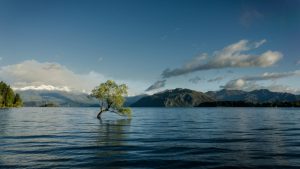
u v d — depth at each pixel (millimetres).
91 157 35094
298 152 38719
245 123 102250
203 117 159000
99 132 64938
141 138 54125
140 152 38688
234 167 30219
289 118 142125
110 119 123188
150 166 30656
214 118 145500
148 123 100250
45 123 95312
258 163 32000
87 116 157125
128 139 52500
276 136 57750
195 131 69125
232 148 42219
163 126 85938
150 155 36625
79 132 64688
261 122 108188
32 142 47719
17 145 44344
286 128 78188
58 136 56469
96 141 49438
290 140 51250
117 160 33438
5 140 50156
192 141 50000
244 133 64062
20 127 77250
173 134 61719
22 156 35438
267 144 46375
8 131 65625
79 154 37000
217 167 30219
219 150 40469
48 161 32719
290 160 33500
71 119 122812
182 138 54406
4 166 30188
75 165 30875
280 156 35906
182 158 34688
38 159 33750
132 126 84250
